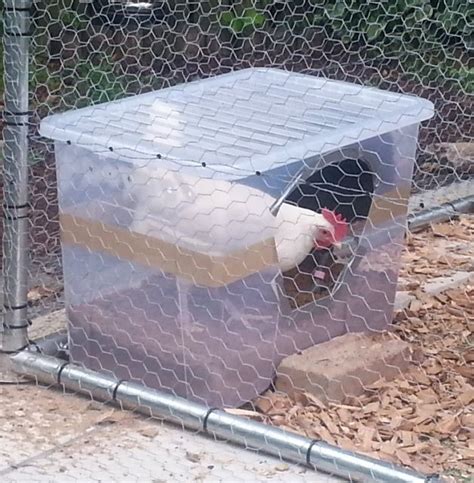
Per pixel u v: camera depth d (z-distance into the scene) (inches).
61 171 117.6
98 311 118.6
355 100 125.0
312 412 114.7
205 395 115.1
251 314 114.8
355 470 105.3
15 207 118.8
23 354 119.4
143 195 114.0
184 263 113.0
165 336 115.7
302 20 173.6
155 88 171.3
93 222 116.9
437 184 160.7
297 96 126.0
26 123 118.3
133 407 114.9
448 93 170.2
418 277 137.6
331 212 118.6
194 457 109.5
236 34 172.9
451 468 108.1
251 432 109.6
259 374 116.6
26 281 120.2
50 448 110.7
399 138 121.0
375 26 169.9
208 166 110.7
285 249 116.9
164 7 175.5
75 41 168.2
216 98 125.4
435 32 169.2
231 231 111.8
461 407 115.0
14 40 116.8
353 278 121.7
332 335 121.3
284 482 106.3
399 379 118.6
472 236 147.9
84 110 121.2
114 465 108.7
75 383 117.0
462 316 129.7
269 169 111.8
